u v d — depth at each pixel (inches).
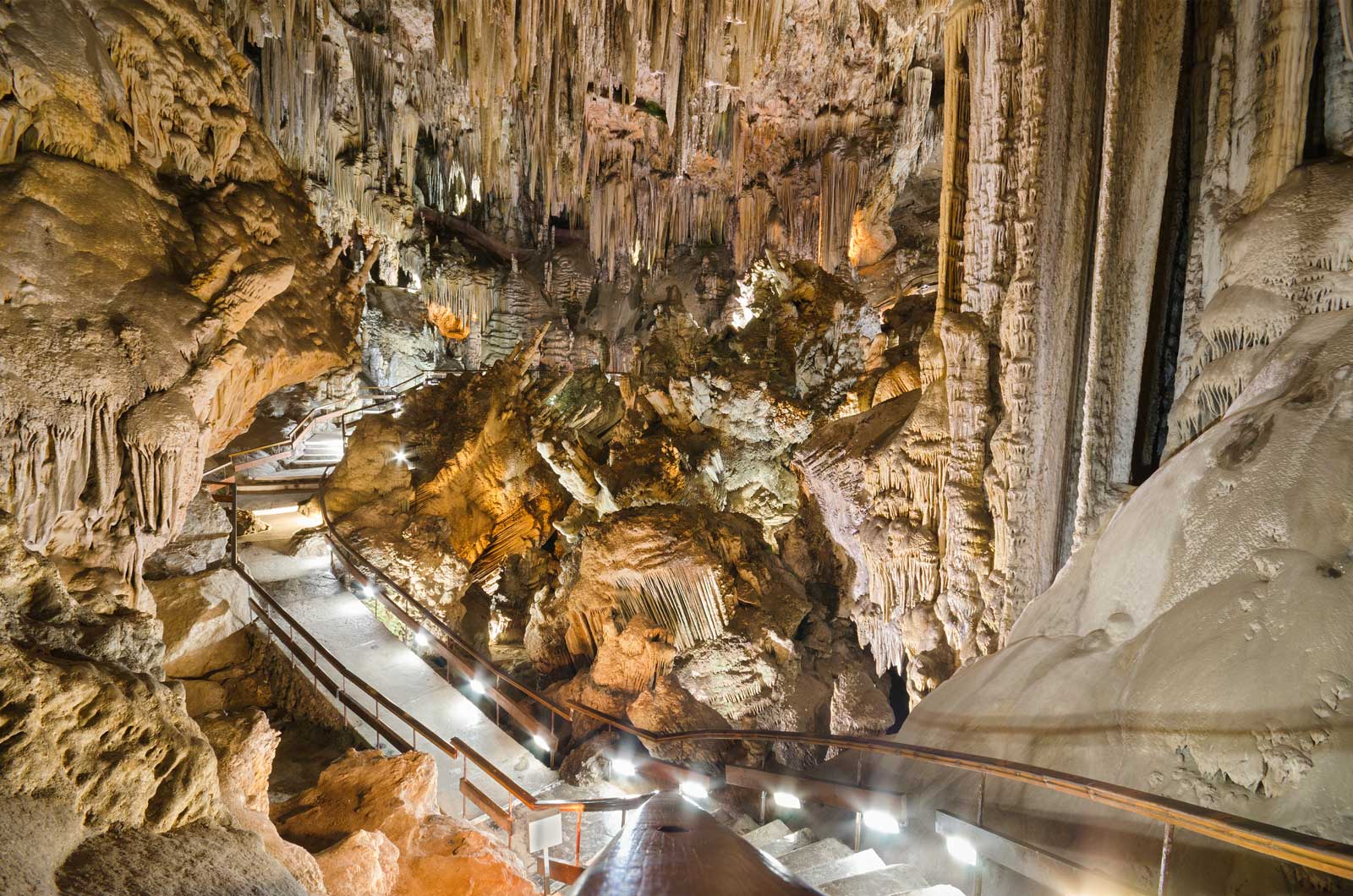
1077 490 251.3
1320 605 131.5
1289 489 153.7
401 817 176.7
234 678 266.5
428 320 938.7
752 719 345.1
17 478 141.9
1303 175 200.2
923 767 201.3
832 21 552.7
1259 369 189.5
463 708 289.1
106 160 169.8
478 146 796.0
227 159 214.8
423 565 403.9
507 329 995.3
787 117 708.7
